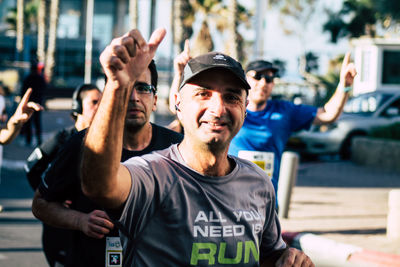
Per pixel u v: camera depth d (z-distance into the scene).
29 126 16.84
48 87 40.22
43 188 3.22
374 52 22.72
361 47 23.58
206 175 2.23
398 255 5.48
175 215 2.11
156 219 2.10
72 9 58.25
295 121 5.14
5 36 44.22
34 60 15.37
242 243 2.21
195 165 2.22
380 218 8.16
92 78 46.19
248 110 5.07
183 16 37.91
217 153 2.21
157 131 3.49
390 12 34.69
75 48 47.28
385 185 11.84
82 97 4.51
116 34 58.78
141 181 2.05
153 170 2.13
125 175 1.99
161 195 2.10
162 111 34.22
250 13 40.75
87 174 1.86
